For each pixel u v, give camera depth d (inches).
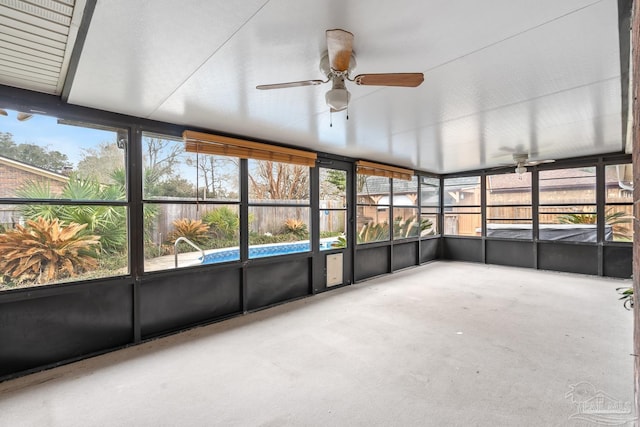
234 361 105.1
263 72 84.4
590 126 141.4
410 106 113.3
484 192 280.4
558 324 134.0
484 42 70.9
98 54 73.7
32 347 100.6
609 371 95.3
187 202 137.3
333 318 145.6
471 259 292.5
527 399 82.5
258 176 164.2
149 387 90.0
